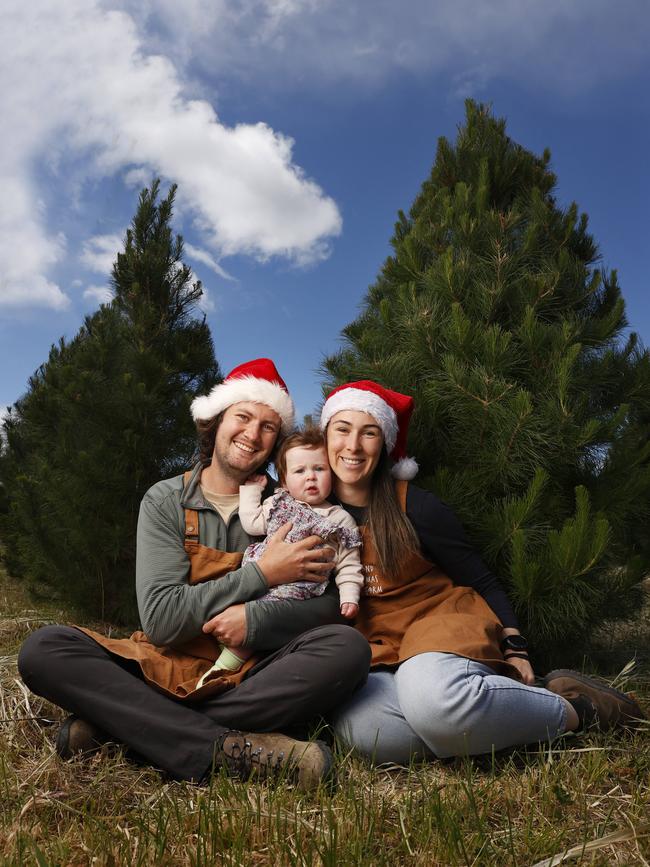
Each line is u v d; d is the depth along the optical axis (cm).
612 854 172
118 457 545
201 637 262
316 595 267
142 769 226
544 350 345
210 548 274
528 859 169
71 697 226
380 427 283
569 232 397
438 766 240
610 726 261
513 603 328
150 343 617
